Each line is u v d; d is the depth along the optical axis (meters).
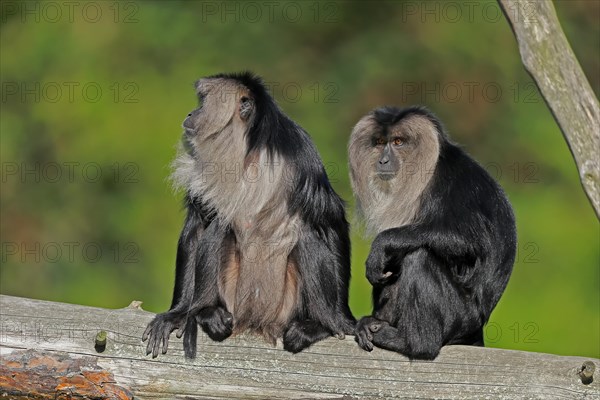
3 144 46.00
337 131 48.25
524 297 39.81
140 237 43.66
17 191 45.53
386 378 17.70
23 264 44.84
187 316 17.89
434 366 17.72
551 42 16.83
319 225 19.06
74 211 44.97
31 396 17.31
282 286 19.09
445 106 49.56
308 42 50.72
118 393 17.39
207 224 19.47
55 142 45.97
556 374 17.27
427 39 50.72
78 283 44.03
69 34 47.81
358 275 36.91
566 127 16.73
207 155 19.17
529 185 45.06
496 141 48.25
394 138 20.45
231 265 19.42
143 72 47.19
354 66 50.25
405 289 18.84
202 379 17.56
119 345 17.44
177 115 45.59
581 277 40.47
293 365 17.75
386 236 19.16
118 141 44.97
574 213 43.16
